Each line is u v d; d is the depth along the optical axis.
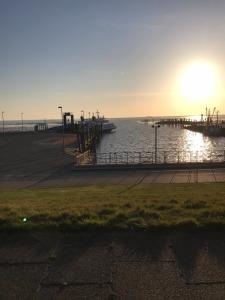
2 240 9.16
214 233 9.27
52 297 6.60
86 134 95.62
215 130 158.38
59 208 12.25
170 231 9.41
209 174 35.81
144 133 186.25
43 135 107.12
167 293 6.59
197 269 7.43
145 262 7.81
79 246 8.70
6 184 33.47
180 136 158.88
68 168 42.25
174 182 31.39
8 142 81.75
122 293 6.64
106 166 41.22
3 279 7.27
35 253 8.41
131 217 10.32
